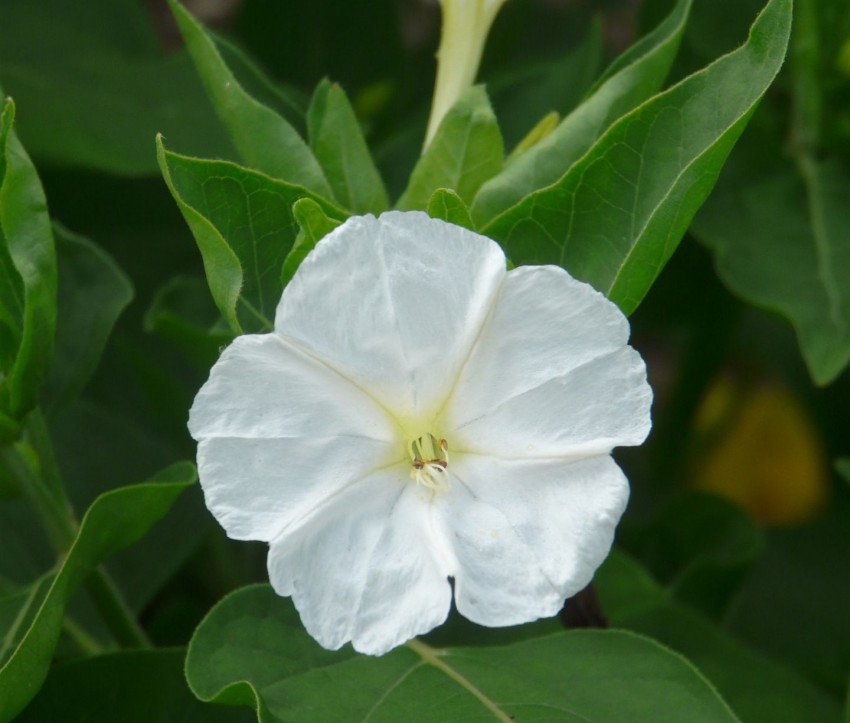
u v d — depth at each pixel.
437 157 0.19
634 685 0.19
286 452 0.18
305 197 0.19
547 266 0.18
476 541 0.18
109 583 0.21
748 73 0.18
